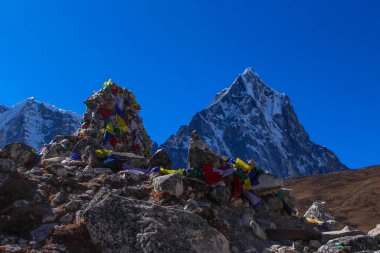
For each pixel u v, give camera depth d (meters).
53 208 10.54
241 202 13.20
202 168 13.16
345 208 65.12
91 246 9.23
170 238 9.34
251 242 11.27
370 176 87.94
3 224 9.41
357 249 10.18
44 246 8.98
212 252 9.62
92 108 20.48
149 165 14.61
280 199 14.17
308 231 12.02
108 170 13.87
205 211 11.11
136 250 9.09
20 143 14.02
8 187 10.41
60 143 16.80
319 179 92.56
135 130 20.81
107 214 9.56
